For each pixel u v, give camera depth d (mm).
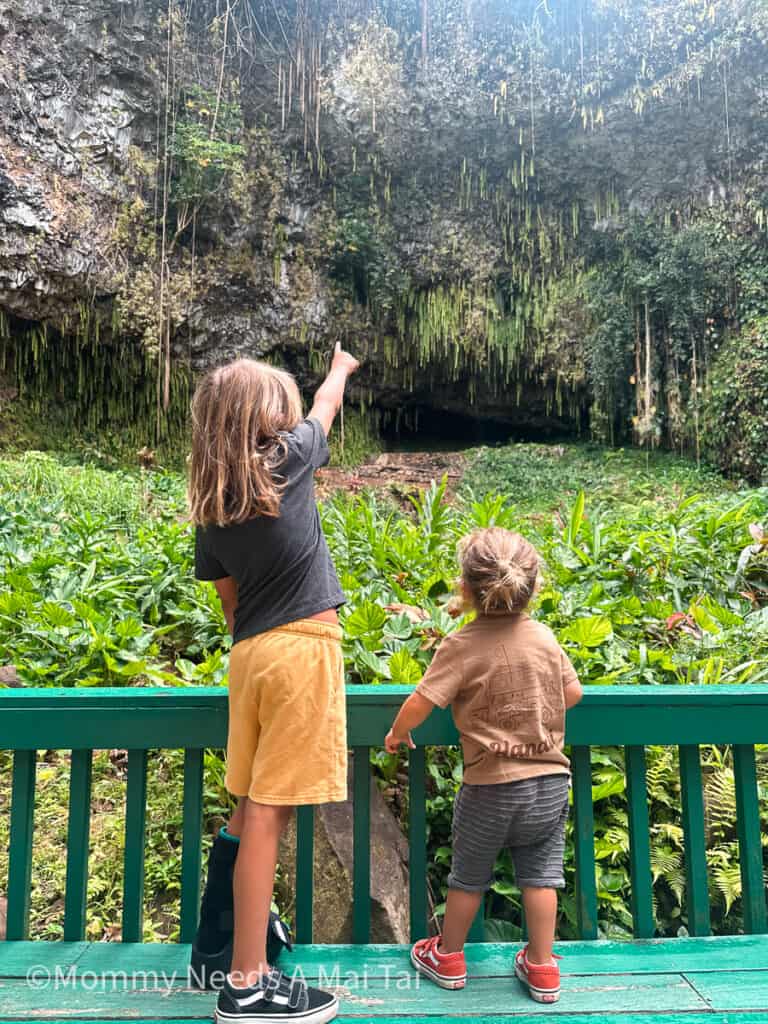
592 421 16359
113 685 3422
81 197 12344
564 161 15070
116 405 14438
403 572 4328
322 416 1729
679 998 1612
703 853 1889
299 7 14039
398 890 2467
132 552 4980
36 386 13633
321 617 1551
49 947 1790
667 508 9375
